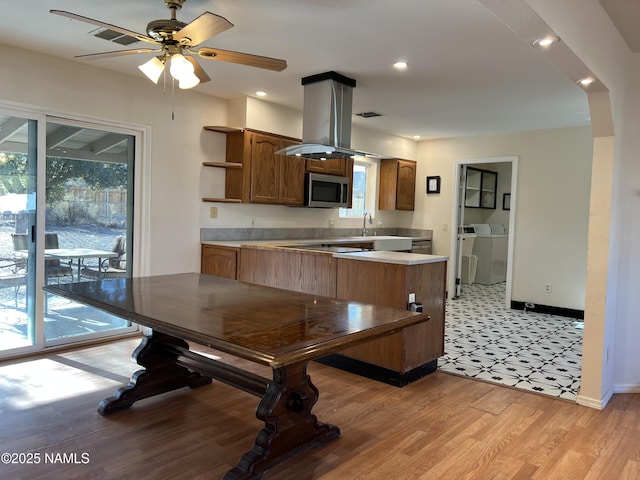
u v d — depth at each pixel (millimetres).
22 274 3771
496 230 9219
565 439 2633
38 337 3855
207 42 3246
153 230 4488
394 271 3420
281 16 2826
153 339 2992
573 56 2367
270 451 2209
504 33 2994
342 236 6559
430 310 3623
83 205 4113
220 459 2334
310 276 3943
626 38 3127
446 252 6992
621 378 3438
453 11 2703
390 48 3309
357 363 3623
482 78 3938
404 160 7000
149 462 2291
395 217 7488
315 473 2244
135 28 3129
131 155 4395
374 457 2396
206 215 4914
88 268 4176
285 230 5754
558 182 5969
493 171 9391
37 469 2197
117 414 2805
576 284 5840
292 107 5254
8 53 3535
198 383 3246
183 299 2580
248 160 4840
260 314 2268
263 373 3611
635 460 2418
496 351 4312
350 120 4098
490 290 7844
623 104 3236
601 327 3072
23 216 3744
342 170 5938
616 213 3225
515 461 2385
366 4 2643
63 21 3043
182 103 4625
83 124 4016
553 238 6012
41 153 3766
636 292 3391
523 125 5832
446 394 3256
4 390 3100
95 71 4016
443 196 7008
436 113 5270
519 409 3025
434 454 2438
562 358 4133
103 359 3746
